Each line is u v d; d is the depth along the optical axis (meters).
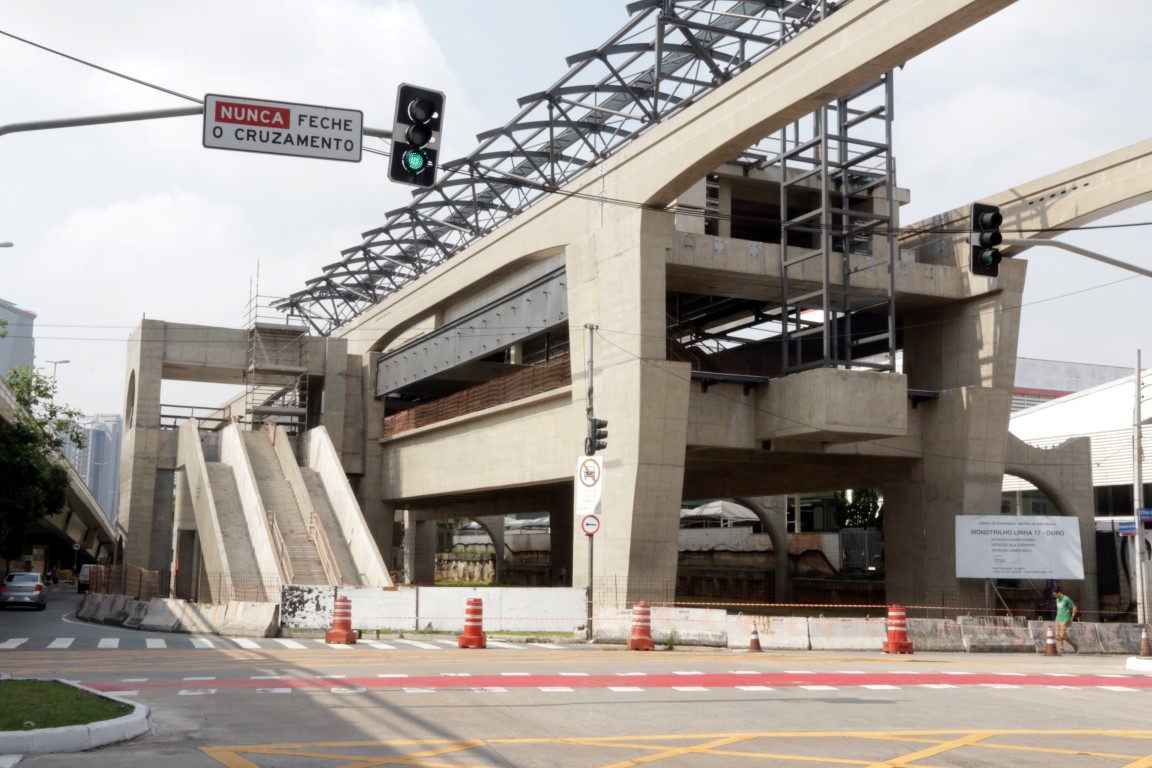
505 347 46.69
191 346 59.78
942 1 25.94
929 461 42.62
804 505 75.56
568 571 59.59
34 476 48.34
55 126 14.94
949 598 41.06
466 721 12.26
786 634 27.53
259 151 14.79
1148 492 48.47
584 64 41.62
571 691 15.39
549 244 43.03
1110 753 10.62
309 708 13.23
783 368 39.50
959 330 43.09
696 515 78.88
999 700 15.33
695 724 12.29
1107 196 35.97
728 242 39.31
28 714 11.07
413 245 62.41
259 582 38.16
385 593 30.70
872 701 14.82
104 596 36.84
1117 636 30.58
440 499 63.25
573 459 39.50
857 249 42.97
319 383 63.22
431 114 15.28
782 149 40.88
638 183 36.81
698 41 40.22
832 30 29.19
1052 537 37.56
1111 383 56.91
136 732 11.02
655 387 35.91
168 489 58.12
